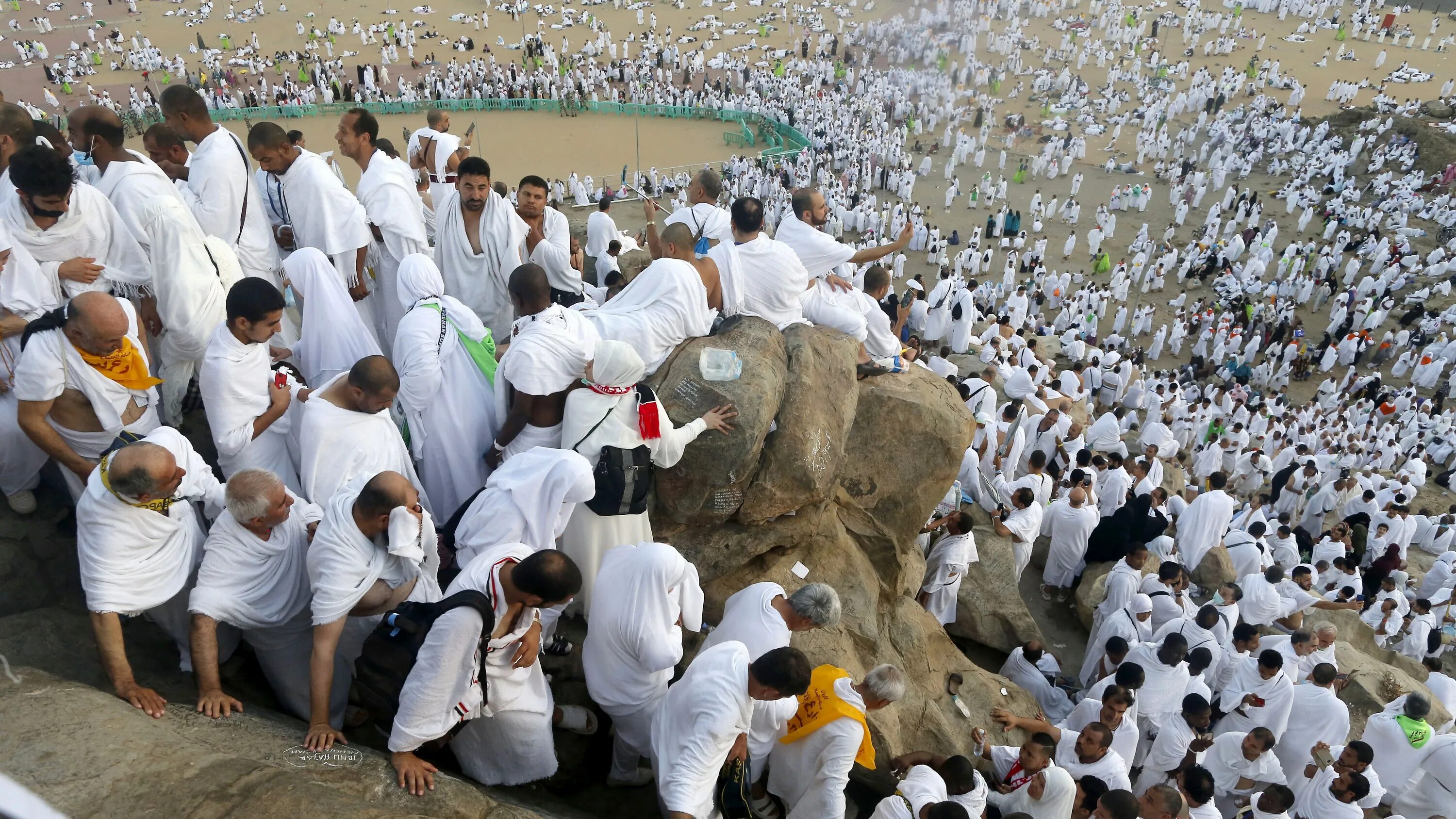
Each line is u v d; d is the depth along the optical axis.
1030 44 60.94
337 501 4.52
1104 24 64.56
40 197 5.04
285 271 6.07
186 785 3.43
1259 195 40.69
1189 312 29.73
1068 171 42.97
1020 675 8.88
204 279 5.76
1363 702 10.02
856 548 7.68
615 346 5.50
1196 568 11.55
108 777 3.39
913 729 7.08
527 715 4.76
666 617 4.99
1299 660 9.64
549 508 5.09
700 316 6.70
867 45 58.16
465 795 4.18
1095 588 10.34
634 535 5.84
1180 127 48.47
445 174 8.91
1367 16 66.50
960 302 19.00
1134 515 10.89
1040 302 31.00
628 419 5.63
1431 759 8.65
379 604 4.63
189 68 51.09
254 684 5.12
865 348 8.48
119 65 51.00
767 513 6.66
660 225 32.84
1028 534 10.03
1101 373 22.61
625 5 65.81
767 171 38.34
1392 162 42.25
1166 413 21.59
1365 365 28.50
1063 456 13.04
